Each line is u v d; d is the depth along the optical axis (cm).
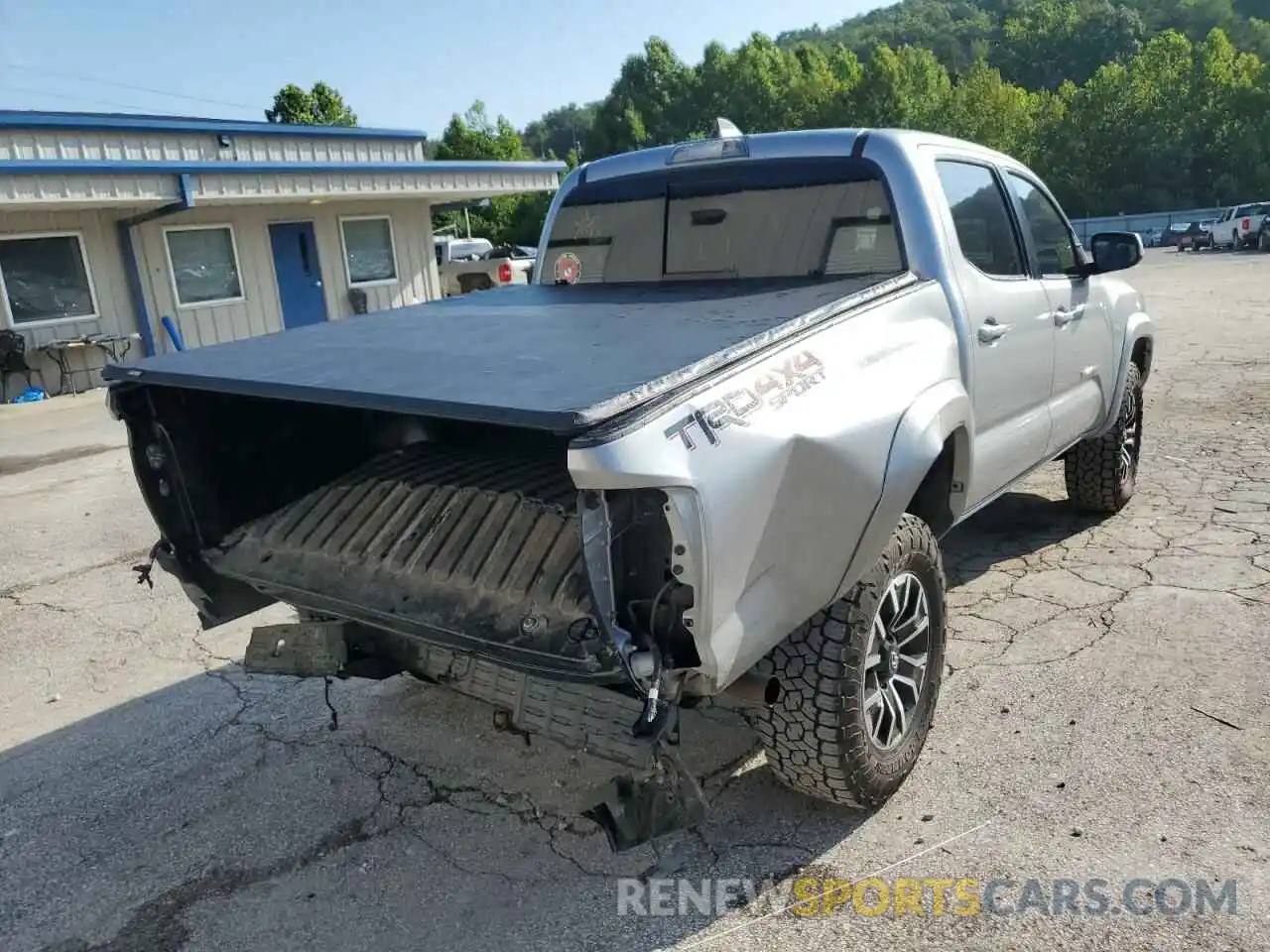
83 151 1375
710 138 437
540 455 364
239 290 1617
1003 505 624
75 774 377
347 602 296
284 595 316
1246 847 283
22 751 399
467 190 1758
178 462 335
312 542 333
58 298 1414
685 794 241
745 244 422
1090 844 289
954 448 356
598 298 406
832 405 276
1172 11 12450
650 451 220
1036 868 282
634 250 457
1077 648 413
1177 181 6531
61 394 1413
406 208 1853
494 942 272
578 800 339
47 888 310
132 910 296
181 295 1544
